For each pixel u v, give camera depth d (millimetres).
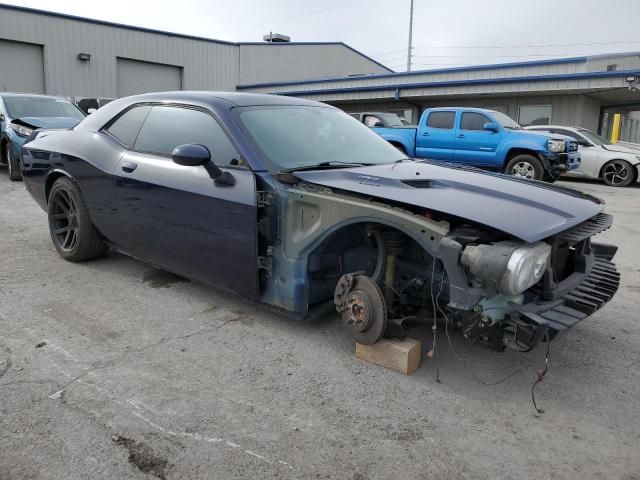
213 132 3611
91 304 3975
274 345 3375
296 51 33812
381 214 2820
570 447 2426
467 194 2934
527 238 2439
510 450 2396
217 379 2949
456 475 2227
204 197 3486
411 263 3027
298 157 3510
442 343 3414
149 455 2299
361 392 2854
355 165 3570
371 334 3031
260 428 2516
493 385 2951
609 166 13008
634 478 2229
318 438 2451
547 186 3371
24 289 4238
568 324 2514
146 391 2799
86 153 4477
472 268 2496
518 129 12289
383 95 21203
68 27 24125
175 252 3842
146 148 4082
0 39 22406
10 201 7980
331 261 3369
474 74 19609
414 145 13141
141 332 3520
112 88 25938
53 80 23969
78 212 4645
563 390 2914
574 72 17797
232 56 30891
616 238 6895
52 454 2285
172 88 28547
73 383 2854
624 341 3541
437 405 2746
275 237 3266
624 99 19328
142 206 3977
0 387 2787
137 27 26422
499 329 2576
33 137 5348
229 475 2195
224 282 3590
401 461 2307
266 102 3936
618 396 2863
